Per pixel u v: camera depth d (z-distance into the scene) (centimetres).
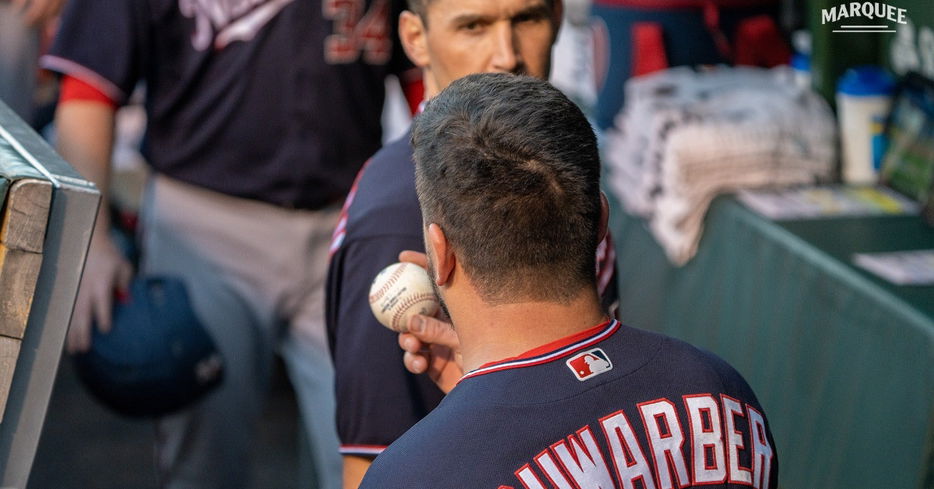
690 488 492
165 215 1223
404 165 704
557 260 501
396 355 662
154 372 1103
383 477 471
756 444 516
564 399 484
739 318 1281
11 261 508
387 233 676
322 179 1201
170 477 1230
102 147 1183
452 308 530
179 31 1163
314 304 1239
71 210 523
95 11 1166
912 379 963
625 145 1544
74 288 535
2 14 1250
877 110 1333
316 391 1252
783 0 1496
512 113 509
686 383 508
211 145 1188
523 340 505
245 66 1162
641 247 1526
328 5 1170
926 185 1255
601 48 1603
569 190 502
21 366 534
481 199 498
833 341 1092
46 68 1173
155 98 1199
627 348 512
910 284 1037
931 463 950
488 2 739
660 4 1480
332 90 1186
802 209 1270
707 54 1502
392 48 1223
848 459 1066
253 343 1235
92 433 1662
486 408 479
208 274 1217
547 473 468
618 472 479
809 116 1370
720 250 1322
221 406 1209
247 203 1200
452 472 463
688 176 1355
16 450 547
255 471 1554
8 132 583
